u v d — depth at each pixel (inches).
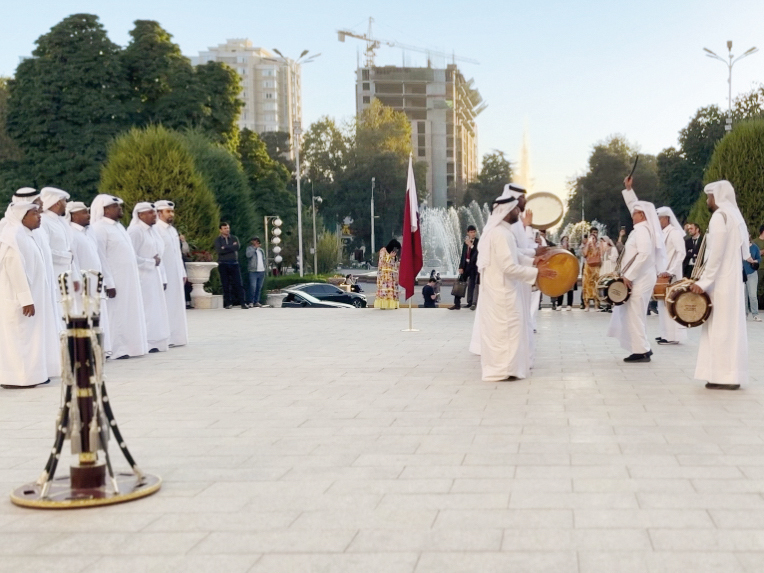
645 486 216.5
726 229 355.9
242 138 2190.0
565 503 203.6
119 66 1747.0
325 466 245.3
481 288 403.5
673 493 209.8
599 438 272.8
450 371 433.1
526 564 164.7
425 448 264.7
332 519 196.2
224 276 921.5
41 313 413.1
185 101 1772.9
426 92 6914.4
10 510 210.4
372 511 201.5
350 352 521.0
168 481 233.3
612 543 175.0
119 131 1727.4
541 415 312.8
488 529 186.1
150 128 1007.0
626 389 367.6
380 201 4001.0
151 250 540.1
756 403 329.7
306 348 545.6
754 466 234.5
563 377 404.8
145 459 258.4
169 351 542.9
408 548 175.6
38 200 420.5
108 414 224.5
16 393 393.4
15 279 401.7
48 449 278.4
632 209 458.9
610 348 524.4
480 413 319.6
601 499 206.1
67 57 1727.4
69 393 221.3
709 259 358.6
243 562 170.6
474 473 233.3
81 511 207.6
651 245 447.8
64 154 1710.1
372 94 6929.1
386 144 4124.0
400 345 555.2
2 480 240.2
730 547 171.2
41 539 188.2
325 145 4185.5
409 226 651.5
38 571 169.2
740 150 844.6
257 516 199.9
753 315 717.3
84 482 221.6
